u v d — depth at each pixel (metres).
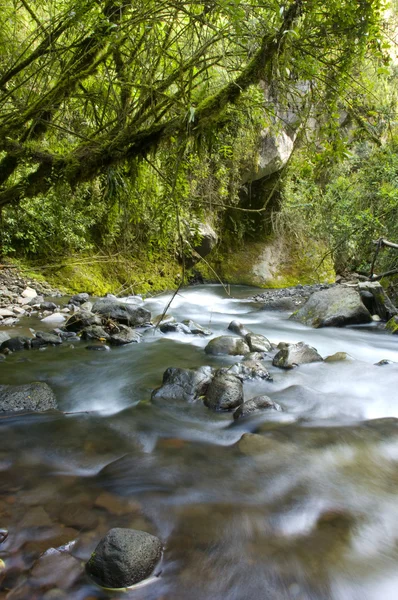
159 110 3.38
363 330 6.25
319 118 3.39
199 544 1.81
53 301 7.25
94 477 2.30
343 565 1.73
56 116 3.75
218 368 4.16
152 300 8.65
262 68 2.86
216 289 11.20
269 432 2.86
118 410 3.24
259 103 3.19
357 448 2.68
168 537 1.85
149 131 3.17
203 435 2.84
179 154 3.15
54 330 5.42
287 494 2.20
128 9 3.04
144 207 4.37
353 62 3.07
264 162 10.78
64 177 3.30
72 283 8.19
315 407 3.32
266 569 1.69
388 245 7.13
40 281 7.86
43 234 7.68
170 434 2.84
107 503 2.06
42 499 2.07
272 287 12.48
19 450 2.56
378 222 8.29
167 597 1.55
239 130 4.40
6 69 3.58
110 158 3.24
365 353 5.07
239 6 2.61
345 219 9.41
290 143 11.51
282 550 1.80
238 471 2.39
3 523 1.88
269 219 12.52
